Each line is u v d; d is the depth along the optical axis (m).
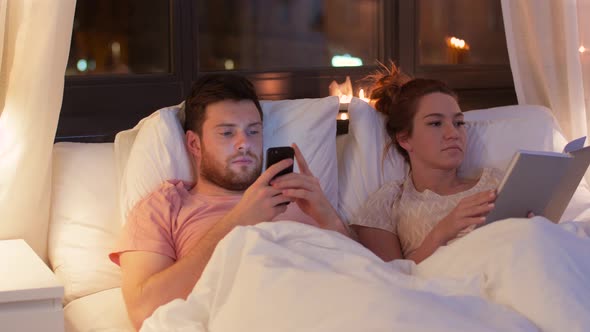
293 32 3.82
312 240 1.62
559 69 2.70
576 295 1.46
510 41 2.76
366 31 3.65
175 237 2.04
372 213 2.28
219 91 2.12
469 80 3.61
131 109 3.07
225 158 2.10
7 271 1.85
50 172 2.24
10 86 2.15
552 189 1.96
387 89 2.44
